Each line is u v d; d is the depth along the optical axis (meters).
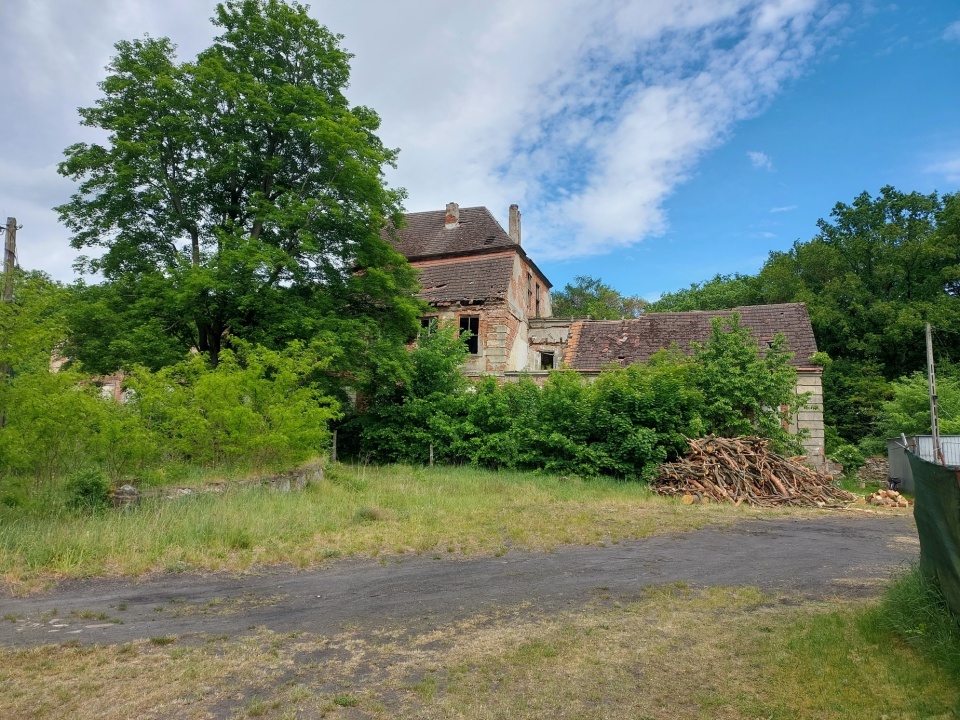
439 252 27.97
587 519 11.35
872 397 29.11
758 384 17.84
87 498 9.43
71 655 4.79
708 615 5.86
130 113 17.91
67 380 9.88
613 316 47.75
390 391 20.92
